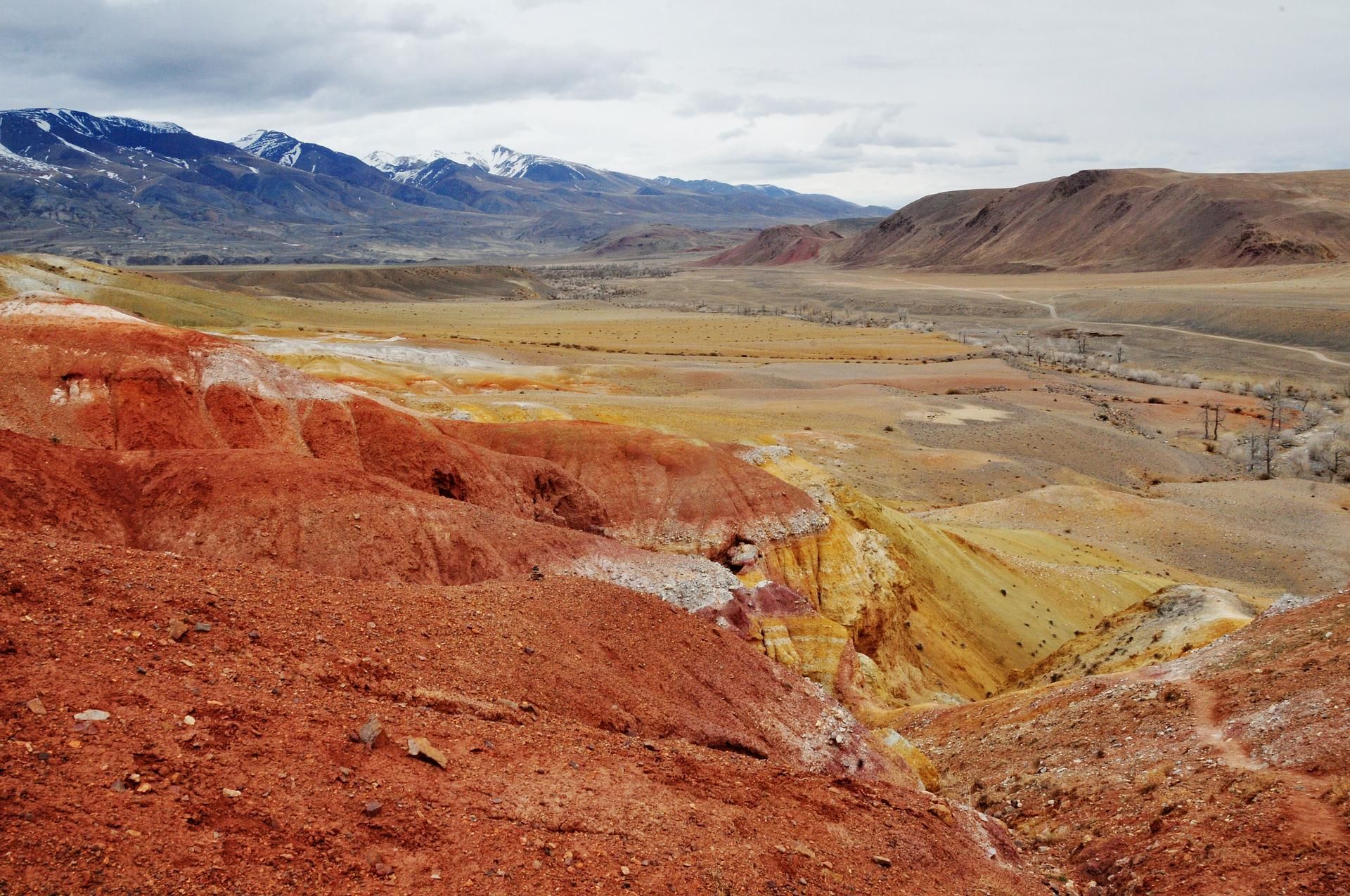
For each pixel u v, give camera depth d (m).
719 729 22.31
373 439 47.69
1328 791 20.59
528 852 13.38
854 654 42.50
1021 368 173.62
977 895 17.89
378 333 157.62
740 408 124.75
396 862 12.34
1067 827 24.08
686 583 38.25
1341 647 26.41
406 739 15.12
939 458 109.06
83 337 44.59
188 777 12.30
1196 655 31.61
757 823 16.95
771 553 52.56
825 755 24.38
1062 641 61.62
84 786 11.37
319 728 14.52
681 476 56.56
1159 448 123.88
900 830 19.06
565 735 17.88
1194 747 24.97
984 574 65.00
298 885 11.38
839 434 113.62
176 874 10.73
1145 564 81.50
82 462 31.56
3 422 40.56
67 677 13.23
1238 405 148.00
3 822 10.39
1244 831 20.47
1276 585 81.69
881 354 188.75
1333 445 119.75
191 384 45.44
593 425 60.62
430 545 33.06
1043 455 117.88
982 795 28.34
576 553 37.34
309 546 31.16
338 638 18.03
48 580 15.70
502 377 121.06
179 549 30.03
